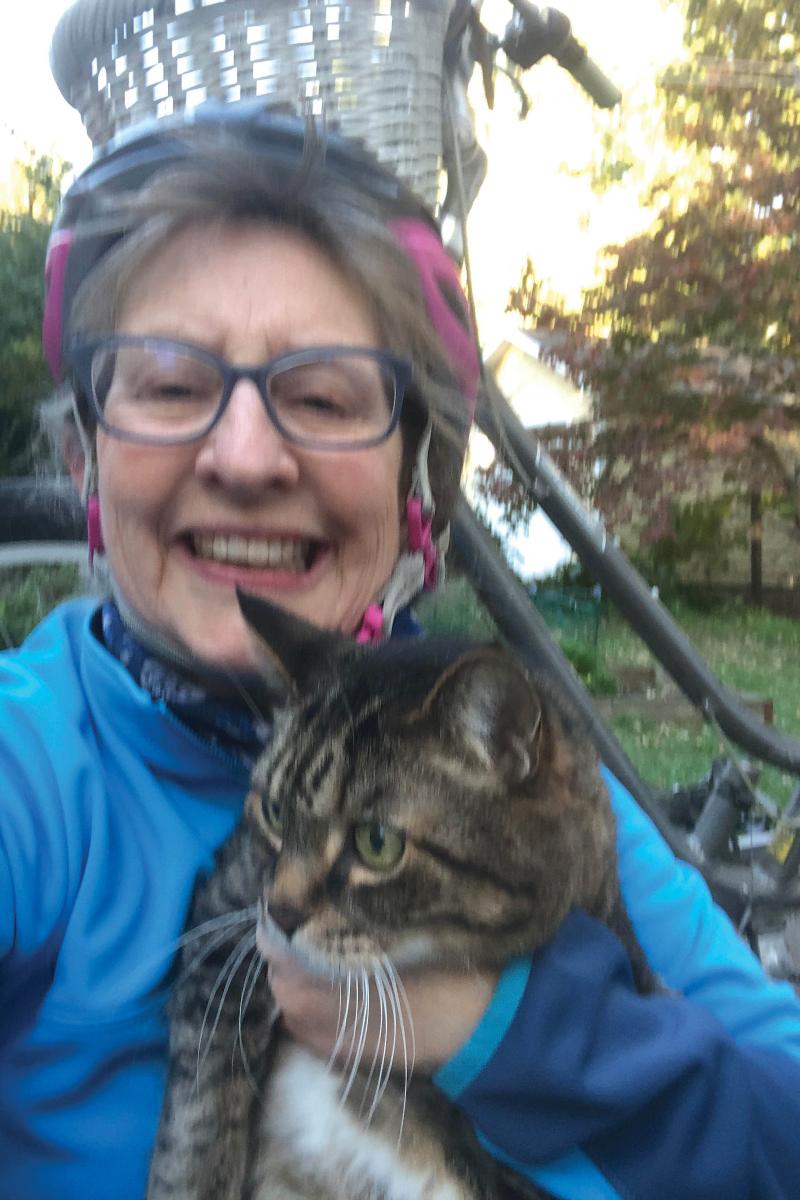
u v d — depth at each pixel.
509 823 0.44
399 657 0.48
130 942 0.41
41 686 0.44
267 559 0.44
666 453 2.10
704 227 2.00
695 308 2.04
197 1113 0.41
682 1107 0.38
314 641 0.46
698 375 2.06
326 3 0.48
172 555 0.43
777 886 0.73
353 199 0.43
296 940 0.43
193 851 0.43
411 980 0.41
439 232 0.49
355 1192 0.45
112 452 0.42
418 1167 0.44
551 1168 0.38
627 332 2.07
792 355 2.05
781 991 0.51
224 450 0.40
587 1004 0.39
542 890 0.43
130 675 0.45
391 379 0.44
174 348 0.41
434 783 0.44
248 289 0.41
